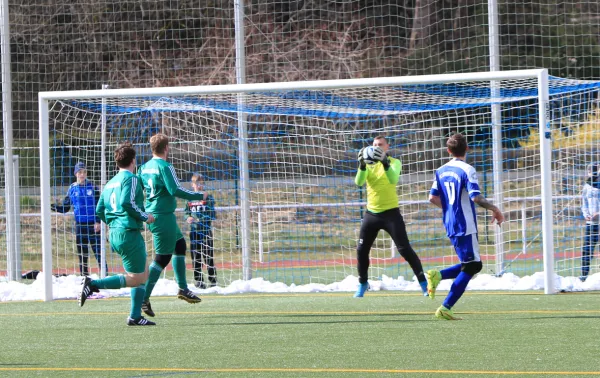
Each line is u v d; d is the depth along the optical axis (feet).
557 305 107.76
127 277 96.99
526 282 128.26
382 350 77.77
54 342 86.94
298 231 207.10
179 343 84.79
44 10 263.49
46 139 127.75
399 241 116.26
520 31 258.57
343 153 227.61
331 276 161.38
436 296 121.90
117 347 82.94
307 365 71.20
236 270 171.22
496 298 116.88
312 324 96.48
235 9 151.94
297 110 149.89
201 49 265.34
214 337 88.43
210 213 146.30
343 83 119.85
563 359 71.41
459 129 231.09
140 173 104.73
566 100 168.55
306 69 271.69
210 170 185.26
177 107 145.69
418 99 138.21
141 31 263.08
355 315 103.40
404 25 276.00
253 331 92.17
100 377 67.92
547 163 119.14
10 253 155.84
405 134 237.25
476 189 93.76
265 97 144.05
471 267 95.91
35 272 156.97
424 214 223.71
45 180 127.13
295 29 277.03
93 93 124.88
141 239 97.45
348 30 263.70
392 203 116.67
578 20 257.14
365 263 120.47
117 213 95.91
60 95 125.70
